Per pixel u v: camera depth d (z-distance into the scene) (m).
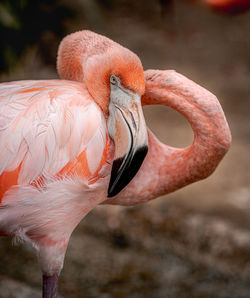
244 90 11.80
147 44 14.28
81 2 9.57
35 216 3.24
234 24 16.06
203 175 3.57
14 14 7.76
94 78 3.31
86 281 5.37
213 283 5.50
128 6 16.81
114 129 3.23
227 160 8.28
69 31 10.01
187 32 15.33
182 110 3.45
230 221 6.37
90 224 6.41
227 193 7.18
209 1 7.07
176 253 6.01
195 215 6.49
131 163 3.17
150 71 3.56
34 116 3.15
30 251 5.67
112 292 5.24
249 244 5.92
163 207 6.67
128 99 3.23
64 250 3.43
